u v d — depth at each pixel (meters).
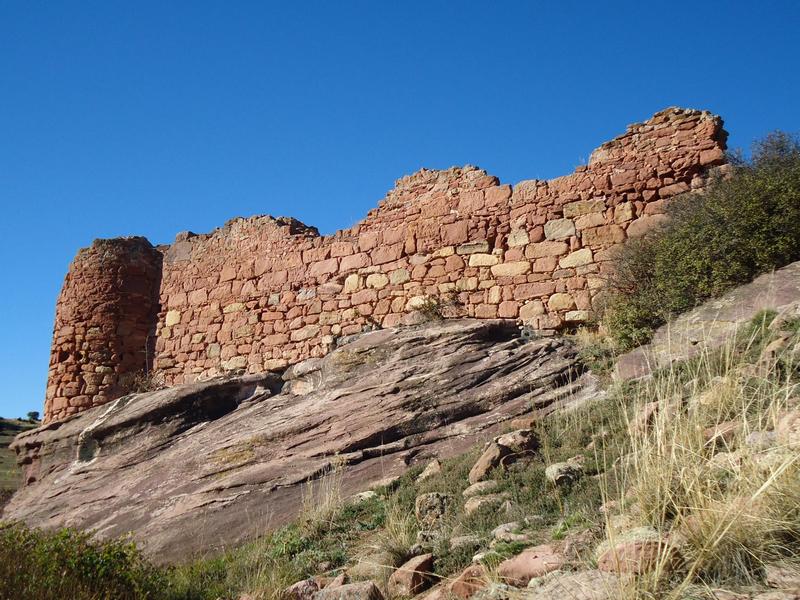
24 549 6.44
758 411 5.17
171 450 13.85
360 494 9.25
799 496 3.99
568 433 8.06
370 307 16.69
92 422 15.72
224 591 7.15
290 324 17.77
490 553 5.36
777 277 10.23
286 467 10.99
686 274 11.40
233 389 15.55
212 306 19.20
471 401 11.09
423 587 5.64
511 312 14.78
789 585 3.57
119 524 11.32
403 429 10.93
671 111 14.39
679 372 7.76
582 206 14.62
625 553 4.07
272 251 18.70
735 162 13.27
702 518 4.13
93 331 19.38
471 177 16.31
